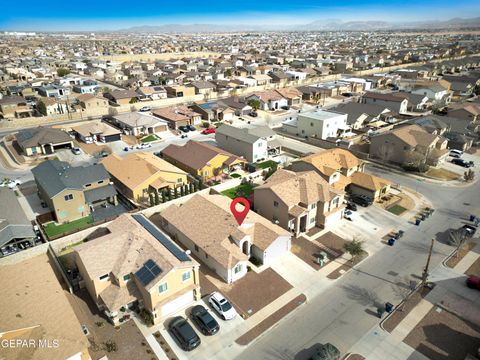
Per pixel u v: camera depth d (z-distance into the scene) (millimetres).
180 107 101375
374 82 143375
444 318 32719
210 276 38031
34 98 116250
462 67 176375
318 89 126438
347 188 56750
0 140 80812
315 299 35156
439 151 67125
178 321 31281
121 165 58312
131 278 33625
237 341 30484
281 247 41219
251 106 106750
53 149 74188
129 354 29000
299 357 28984
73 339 26484
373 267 39688
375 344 30156
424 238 45000
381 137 69250
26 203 53188
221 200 45969
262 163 68625
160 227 46375
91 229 43969
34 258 39500
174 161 66250
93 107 106250
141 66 182375
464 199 55000
